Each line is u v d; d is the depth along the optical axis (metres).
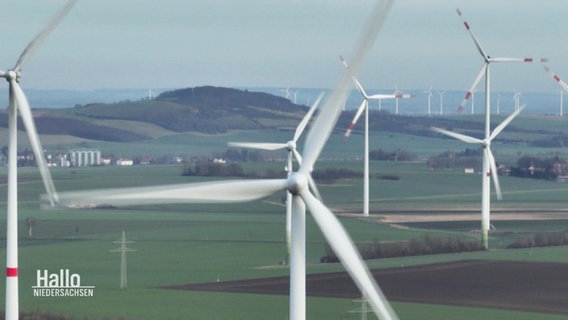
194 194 52.03
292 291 53.53
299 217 53.78
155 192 52.16
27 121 64.44
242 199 53.41
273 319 102.38
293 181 53.03
